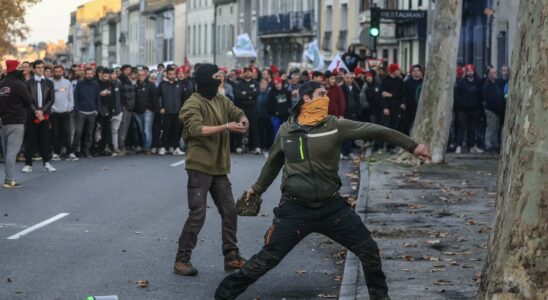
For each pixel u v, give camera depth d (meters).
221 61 97.00
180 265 11.33
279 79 28.22
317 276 11.31
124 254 12.54
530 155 7.06
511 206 7.18
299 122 9.24
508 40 39.59
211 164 11.25
